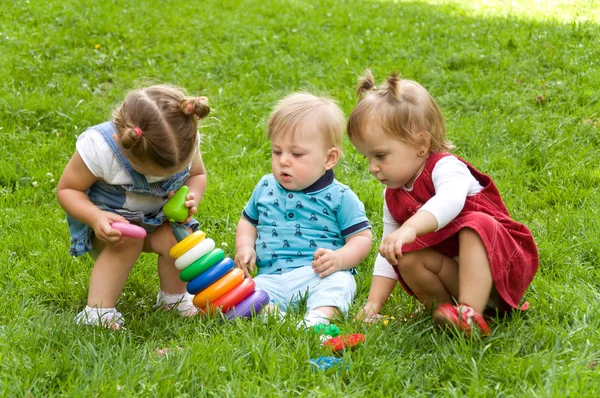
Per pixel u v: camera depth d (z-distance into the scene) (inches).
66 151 206.4
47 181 187.9
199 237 124.7
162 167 116.5
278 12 351.6
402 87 120.3
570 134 211.0
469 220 113.6
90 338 112.2
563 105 232.4
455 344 106.8
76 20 313.4
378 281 129.5
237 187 184.7
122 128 115.6
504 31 307.1
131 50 291.0
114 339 110.6
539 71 263.9
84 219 122.6
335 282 132.7
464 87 253.4
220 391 94.7
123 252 127.4
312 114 138.5
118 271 128.1
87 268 147.7
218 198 177.3
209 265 123.1
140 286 141.8
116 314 126.6
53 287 138.1
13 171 188.5
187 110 116.3
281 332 113.0
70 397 92.0
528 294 130.0
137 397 92.7
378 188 182.4
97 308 126.0
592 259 146.0
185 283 135.9
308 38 310.8
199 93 256.4
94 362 102.4
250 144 215.8
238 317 118.7
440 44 299.9
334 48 298.0
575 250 148.0
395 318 123.7
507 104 236.7
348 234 139.1
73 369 99.8
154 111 114.0
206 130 222.7
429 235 116.5
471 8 366.0
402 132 117.7
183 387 96.0
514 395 94.0
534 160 199.2
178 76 270.8
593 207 167.8
